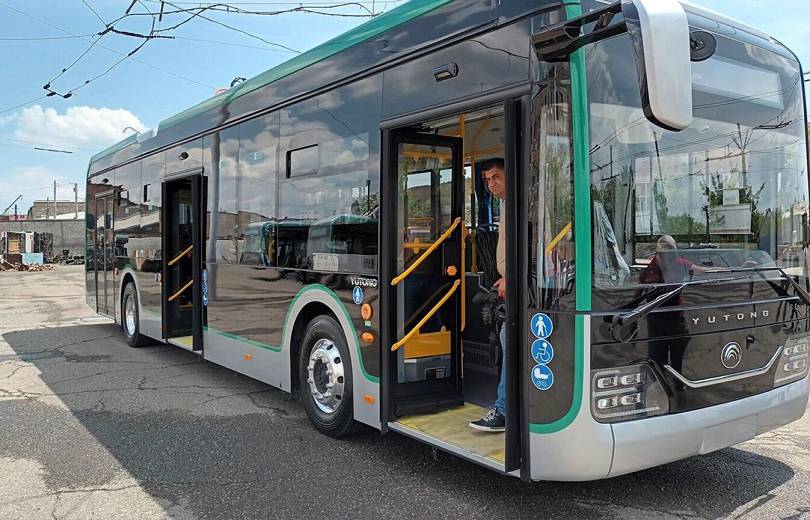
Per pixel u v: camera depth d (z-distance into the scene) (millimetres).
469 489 4109
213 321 6902
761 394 3779
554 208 3254
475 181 5957
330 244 5016
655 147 3457
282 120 5711
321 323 5141
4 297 18453
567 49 3162
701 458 4594
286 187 5621
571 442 3215
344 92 4906
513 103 3480
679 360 3404
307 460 4656
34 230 52750
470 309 5840
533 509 3797
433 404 4684
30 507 3879
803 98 4281
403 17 4336
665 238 3461
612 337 3215
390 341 4457
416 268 4652
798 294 3984
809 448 4789
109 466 4555
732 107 3826
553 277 3256
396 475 4363
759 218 3916
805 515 3676
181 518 3729
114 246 10133
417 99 4172
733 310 3625
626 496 3953
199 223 7246
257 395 6547
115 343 9859
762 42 4066
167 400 6344
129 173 9453
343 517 3725
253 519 3711
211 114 7031
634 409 3279
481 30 3684
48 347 9500
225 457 4727
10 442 5078
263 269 5953
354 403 4785
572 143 3191
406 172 4570
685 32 2771
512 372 3459
